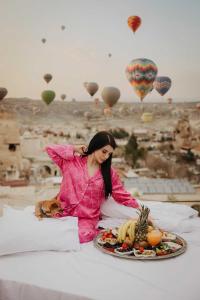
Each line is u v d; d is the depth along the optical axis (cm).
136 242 197
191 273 170
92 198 237
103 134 236
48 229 205
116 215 247
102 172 240
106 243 203
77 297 154
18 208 405
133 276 168
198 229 237
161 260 184
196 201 383
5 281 168
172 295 153
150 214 243
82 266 179
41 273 173
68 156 241
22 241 194
